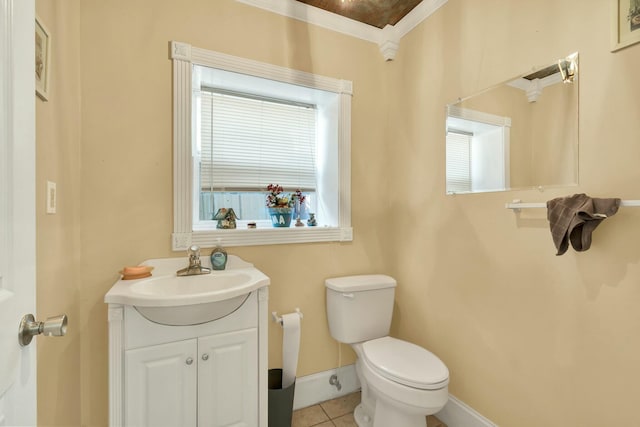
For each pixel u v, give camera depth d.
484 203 1.45
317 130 2.14
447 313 1.66
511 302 1.33
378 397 1.42
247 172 1.92
